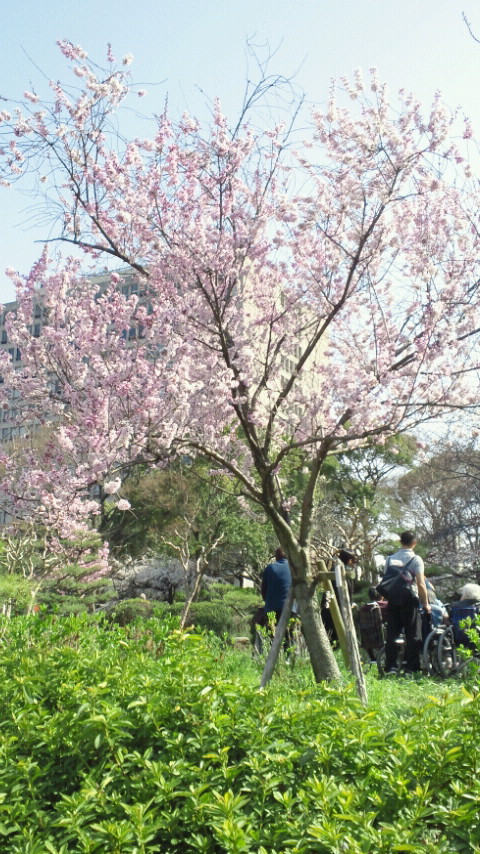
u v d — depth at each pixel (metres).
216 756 3.67
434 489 32.72
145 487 27.17
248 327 8.49
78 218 8.41
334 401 8.37
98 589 27.44
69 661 5.12
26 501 9.98
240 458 9.67
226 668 7.74
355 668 6.58
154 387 8.14
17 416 9.68
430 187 7.79
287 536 7.19
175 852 3.34
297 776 3.72
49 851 3.26
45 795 3.94
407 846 2.91
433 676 9.28
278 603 10.45
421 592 9.41
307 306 8.41
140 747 4.11
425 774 3.52
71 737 4.15
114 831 3.21
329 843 2.99
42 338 9.25
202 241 7.97
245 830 3.19
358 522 32.44
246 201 8.39
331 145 7.62
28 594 17.06
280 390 8.63
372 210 7.70
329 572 7.05
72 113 8.06
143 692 4.41
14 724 4.39
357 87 7.57
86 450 8.76
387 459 32.25
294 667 8.46
